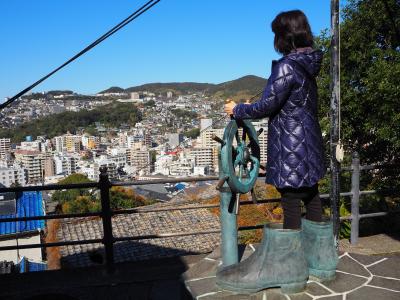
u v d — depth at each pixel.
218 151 2.69
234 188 2.62
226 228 2.80
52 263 10.19
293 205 2.54
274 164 2.47
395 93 7.05
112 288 3.27
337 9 3.09
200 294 2.56
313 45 2.51
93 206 18.69
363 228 7.40
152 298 3.07
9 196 19.22
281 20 2.44
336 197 3.30
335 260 2.70
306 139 2.41
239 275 2.54
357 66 8.95
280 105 2.42
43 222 16.20
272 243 2.51
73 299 2.78
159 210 3.65
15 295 3.19
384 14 8.15
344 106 8.68
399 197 8.06
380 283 2.70
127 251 9.85
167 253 9.84
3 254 15.69
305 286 2.58
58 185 3.41
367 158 9.12
